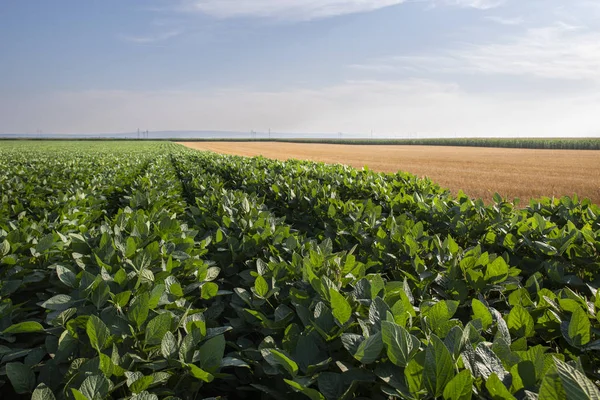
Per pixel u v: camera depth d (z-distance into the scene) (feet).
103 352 6.38
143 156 79.61
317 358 6.18
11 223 12.76
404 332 5.31
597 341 6.19
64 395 5.35
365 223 15.48
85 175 36.19
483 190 70.18
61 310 7.57
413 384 4.75
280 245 12.29
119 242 10.46
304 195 23.63
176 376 6.31
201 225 17.07
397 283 7.86
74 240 10.91
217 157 65.16
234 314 11.11
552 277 10.52
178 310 8.05
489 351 5.13
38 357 6.76
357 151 237.04
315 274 8.90
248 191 32.91
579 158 164.86
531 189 70.59
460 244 16.40
